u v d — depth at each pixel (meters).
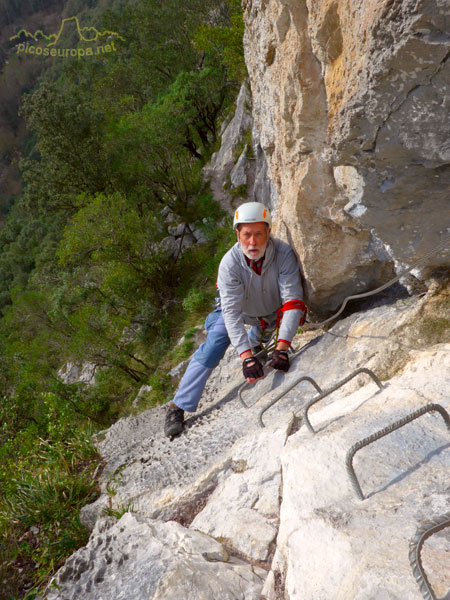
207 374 3.45
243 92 17.12
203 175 18.84
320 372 2.92
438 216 2.19
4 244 55.12
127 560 2.18
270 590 1.73
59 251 13.38
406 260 2.53
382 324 2.84
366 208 2.25
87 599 2.05
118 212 13.01
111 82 29.31
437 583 1.19
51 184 19.97
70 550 2.92
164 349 11.80
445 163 1.87
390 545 1.38
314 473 1.87
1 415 9.31
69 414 4.59
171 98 17.08
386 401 2.12
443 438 1.76
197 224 16.00
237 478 2.44
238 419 3.08
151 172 17.28
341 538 1.50
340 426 2.06
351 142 1.93
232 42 16.36
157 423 3.99
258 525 2.11
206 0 27.98
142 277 13.43
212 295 12.51
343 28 1.85
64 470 3.64
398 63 1.55
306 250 3.00
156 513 2.65
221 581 1.85
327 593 1.38
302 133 2.56
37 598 2.59
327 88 2.11
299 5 2.22
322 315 3.57
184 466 2.92
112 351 11.50
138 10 30.06
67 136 19.27
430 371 2.20
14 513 3.23
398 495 1.59
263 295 3.24
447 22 1.41
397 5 1.43
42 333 12.68
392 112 1.73
